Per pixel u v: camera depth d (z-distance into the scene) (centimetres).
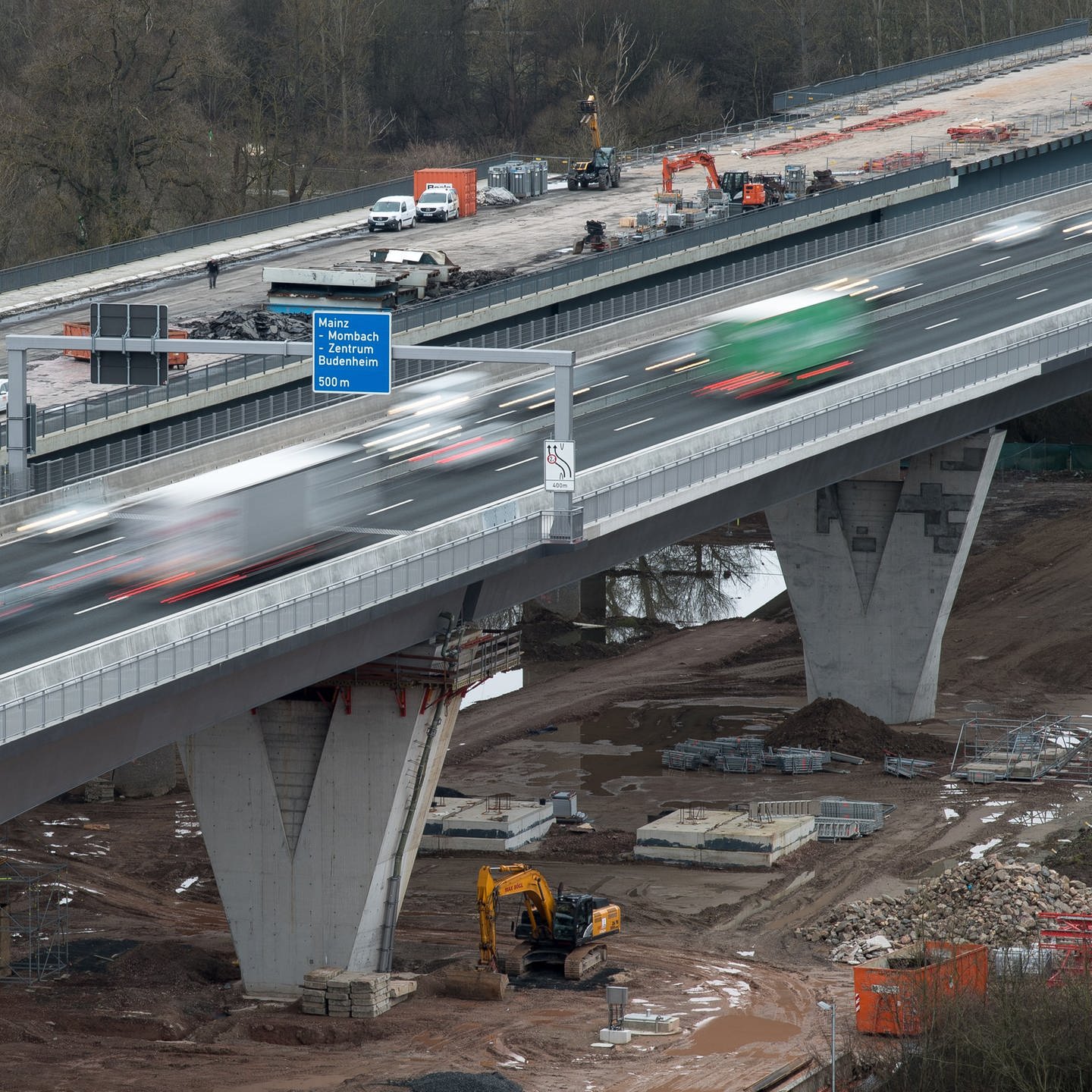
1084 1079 16425
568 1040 19738
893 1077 17512
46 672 17550
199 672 18275
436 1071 18762
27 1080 18250
